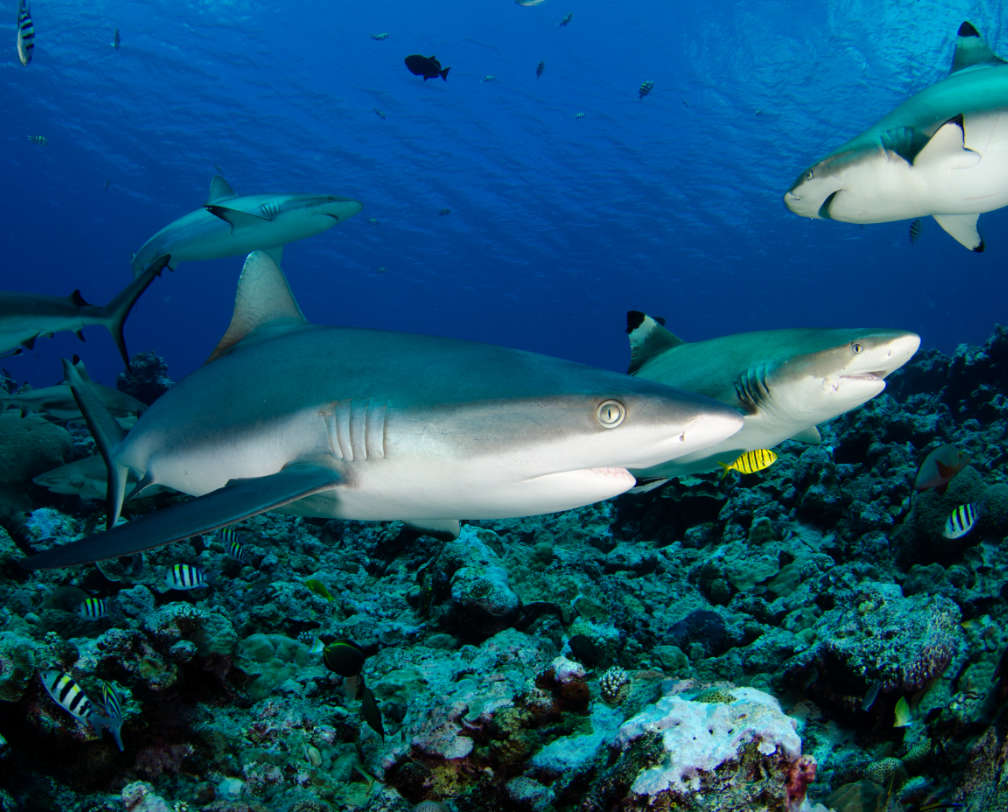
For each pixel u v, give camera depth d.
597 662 4.18
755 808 2.22
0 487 7.56
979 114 3.23
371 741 3.79
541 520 9.07
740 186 63.91
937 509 5.97
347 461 3.23
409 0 55.19
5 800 2.66
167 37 54.28
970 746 2.64
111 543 2.48
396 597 6.40
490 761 3.17
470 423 3.02
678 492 8.22
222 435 3.71
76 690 2.89
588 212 73.12
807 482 7.58
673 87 56.38
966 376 12.42
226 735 3.56
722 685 2.73
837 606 4.93
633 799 2.27
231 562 6.77
